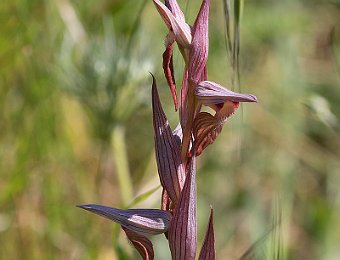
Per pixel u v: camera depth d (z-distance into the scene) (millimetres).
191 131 331
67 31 550
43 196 548
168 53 336
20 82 563
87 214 550
